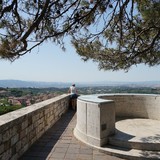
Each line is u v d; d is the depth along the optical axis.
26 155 4.58
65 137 5.93
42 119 6.14
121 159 4.44
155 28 4.64
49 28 3.38
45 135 6.14
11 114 4.68
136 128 6.21
